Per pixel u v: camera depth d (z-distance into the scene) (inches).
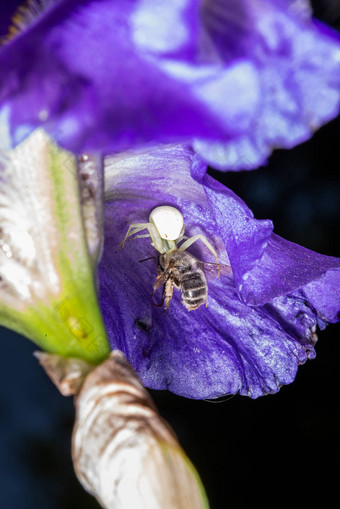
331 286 9.7
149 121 7.0
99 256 8.1
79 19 7.3
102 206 8.1
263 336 9.9
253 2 7.1
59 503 16.5
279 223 18.3
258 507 16.2
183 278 9.9
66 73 7.2
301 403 16.9
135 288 10.0
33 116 7.2
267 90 7.1
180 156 9.4
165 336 10.0
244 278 8.8
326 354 17.1
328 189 18.4
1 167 7.8
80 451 7.6
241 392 9.9
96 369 7.7
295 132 7.1
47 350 7.8
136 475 7.4
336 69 7.1
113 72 7.2
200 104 7.0
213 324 10.0
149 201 9.8
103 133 7.0
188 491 7.4
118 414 7.5
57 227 7.8
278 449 16.6
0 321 7.9
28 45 7.3
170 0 7.2
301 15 7.1
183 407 17.0
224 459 16.6
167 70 7.1
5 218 7.8
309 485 16.3
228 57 7.0
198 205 9.8
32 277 7.8
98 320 7.9
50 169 7.8
